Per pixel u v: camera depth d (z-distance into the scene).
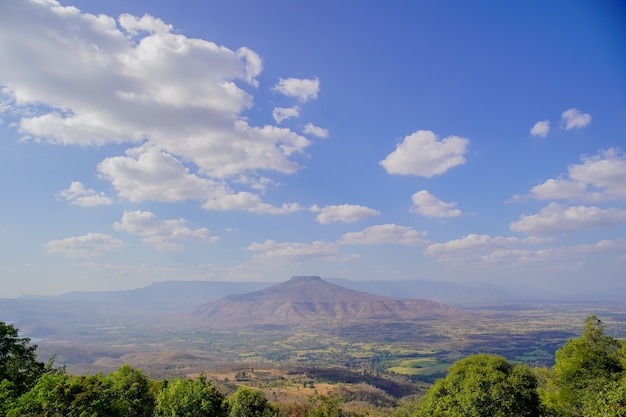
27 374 35.12
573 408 35.69
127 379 41.56
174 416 38.91
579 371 36.53
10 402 24.92
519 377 39.75
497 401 37.34
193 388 42.00
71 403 26.05
